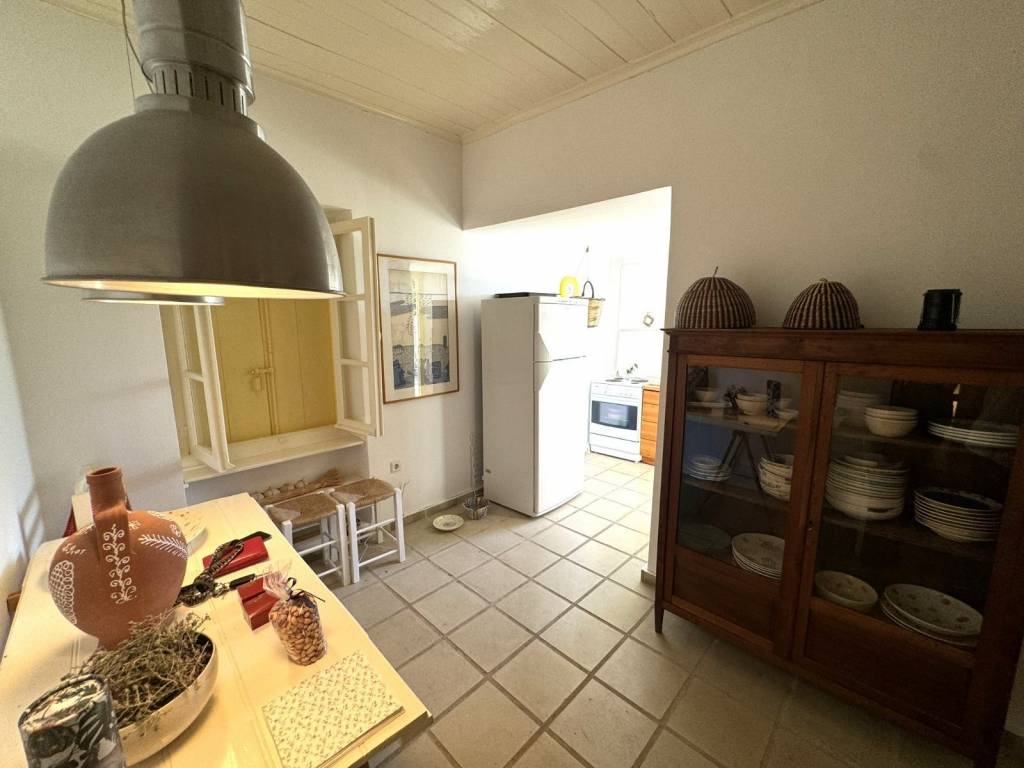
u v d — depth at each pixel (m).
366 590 2.35
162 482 1.97
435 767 1.42
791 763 1.43
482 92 2.38
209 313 1.89
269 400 2.55
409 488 3.09
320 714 0.81
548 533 2.99
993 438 1.23
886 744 1.49
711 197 1.97
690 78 1.97
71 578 0.84
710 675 1.79
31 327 1.61
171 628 0.88
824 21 1.62
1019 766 1.45
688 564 1.90
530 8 1.71
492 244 3.44
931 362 1.25
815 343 1.47
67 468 1.73
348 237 2.46
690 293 1.84
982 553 1.27
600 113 2.30
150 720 0.70
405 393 2.97
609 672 1.80
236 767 0.72
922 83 1.46
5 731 0.76
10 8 1.53
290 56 2.02
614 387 4.66
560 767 1.42
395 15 1.74
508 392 3.19
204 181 0.58
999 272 1.40
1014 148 1.34
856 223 1.63
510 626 2.08
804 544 1.57
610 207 2.49
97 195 0.55
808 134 1.70
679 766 1.42
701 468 1.92
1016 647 1.20
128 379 1.85
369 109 2.56
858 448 1.50
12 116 1.56
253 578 1.24
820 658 1.57
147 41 0.69
